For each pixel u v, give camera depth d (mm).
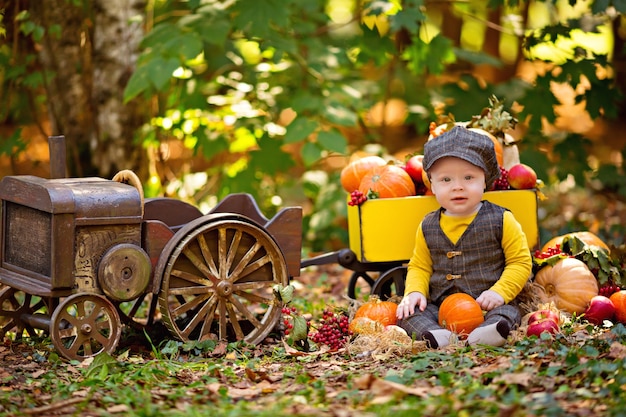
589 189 10961
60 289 4801
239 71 9742
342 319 5266
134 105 8516
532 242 5660
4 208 5227
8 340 5258
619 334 4805
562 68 8656
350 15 13648
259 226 5227
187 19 8156
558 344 4582
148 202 5781
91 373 4516
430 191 5734
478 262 5215
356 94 9070
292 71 9539
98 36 8391
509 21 9352
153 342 5395
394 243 5590
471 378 4043
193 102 9102
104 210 4844
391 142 13398
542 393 3789
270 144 9172
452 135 5180
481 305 5062
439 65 9125
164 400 4016
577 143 8836
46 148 11969
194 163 11688
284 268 5332
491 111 6062
